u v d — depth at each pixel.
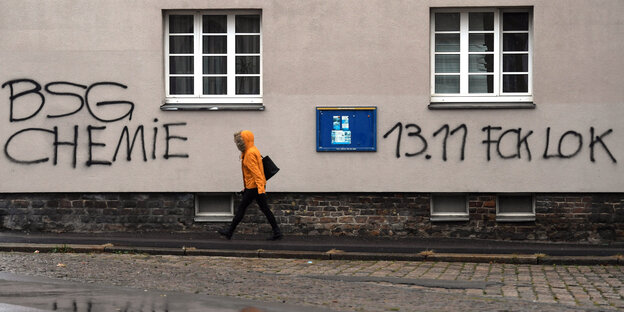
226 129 14.59
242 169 13.80
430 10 14.52
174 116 14.62
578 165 14.27
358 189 14.47
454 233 14.45
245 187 13.85
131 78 14.64
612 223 14.27
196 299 8.39
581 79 14.23
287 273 11.20
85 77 14.69
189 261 12.34
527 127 14.30
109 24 14.62
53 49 14.70
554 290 9.94
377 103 14.43
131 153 14.67
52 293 8.51
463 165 14.39
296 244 13.41
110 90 14.67
